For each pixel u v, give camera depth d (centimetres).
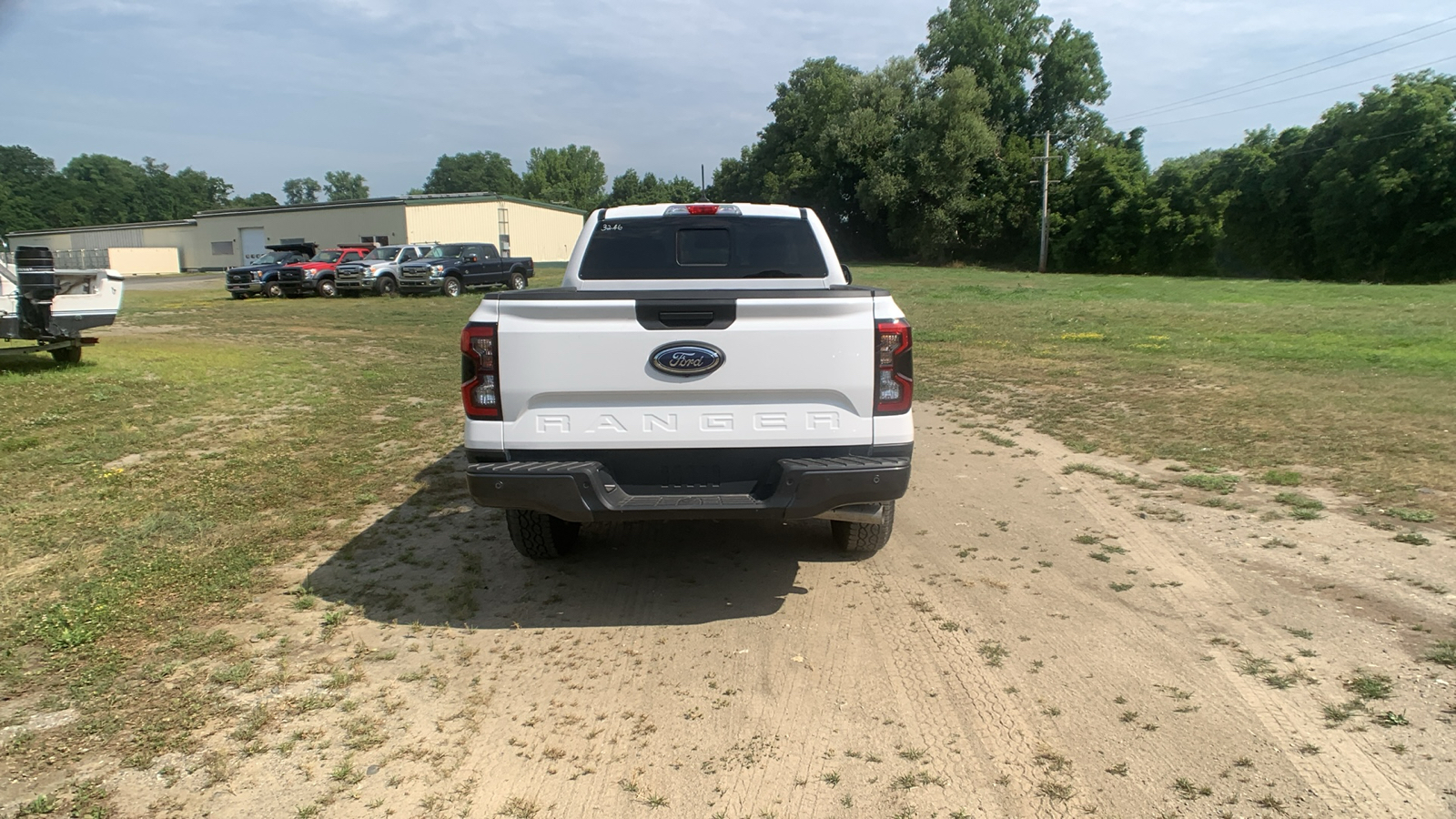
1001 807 250
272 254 3008
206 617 388
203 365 1175
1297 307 2097
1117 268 5256
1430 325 1552
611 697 320
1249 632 355
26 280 1037
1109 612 382
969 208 5778
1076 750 278
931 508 544
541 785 267
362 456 682
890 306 369
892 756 279
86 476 618
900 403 371
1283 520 488
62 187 9981
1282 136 4922
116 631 373
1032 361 1174
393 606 402
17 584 423
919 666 339
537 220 5812
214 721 303
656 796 260
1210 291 2877
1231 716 294
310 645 362
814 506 359
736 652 355
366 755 283
